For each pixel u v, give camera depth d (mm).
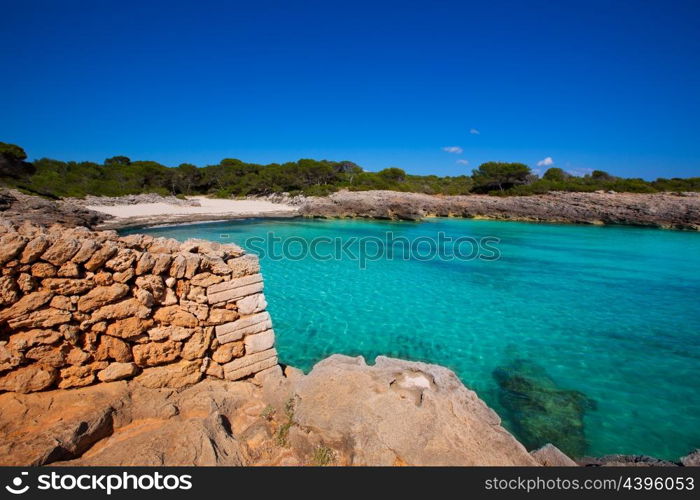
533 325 10562
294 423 4301
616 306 12172
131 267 4539
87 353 4355
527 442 5820
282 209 42625
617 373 7996
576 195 40812
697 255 20594
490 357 8688
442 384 4812
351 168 71062
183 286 4941
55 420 3869
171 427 3945
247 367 5391
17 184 34750
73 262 4227
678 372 8047
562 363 8422
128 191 45750
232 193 55812
